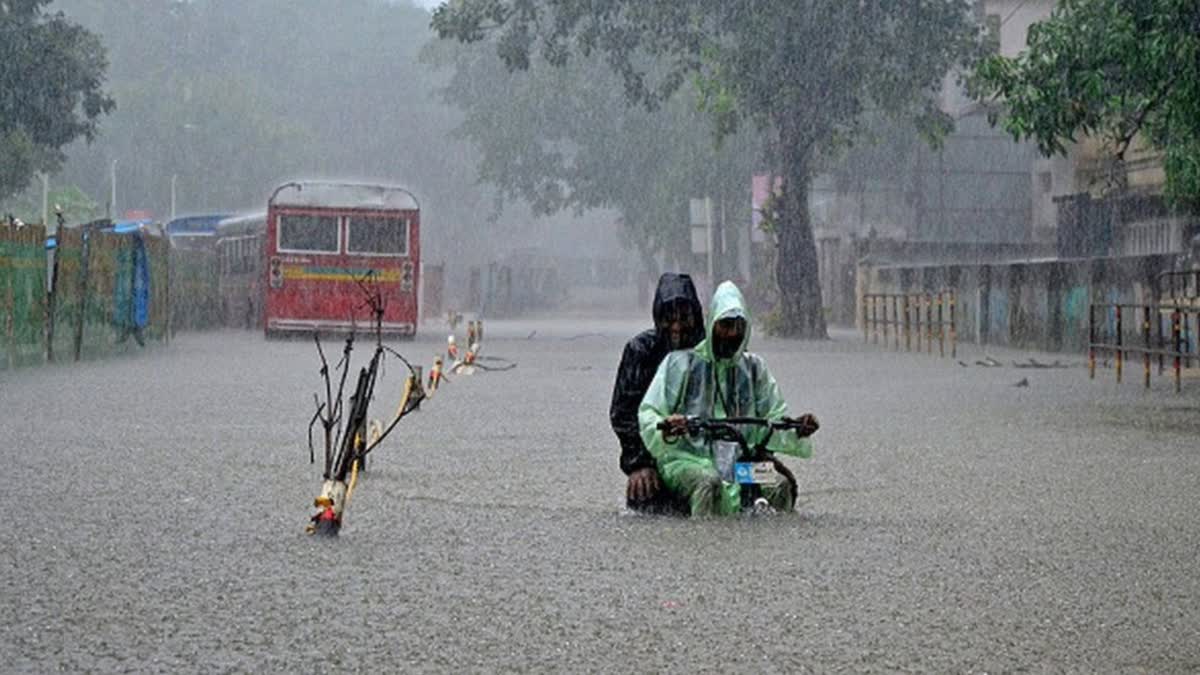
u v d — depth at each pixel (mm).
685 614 7715
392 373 28031
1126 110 23688
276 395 22172
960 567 9047
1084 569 9016
